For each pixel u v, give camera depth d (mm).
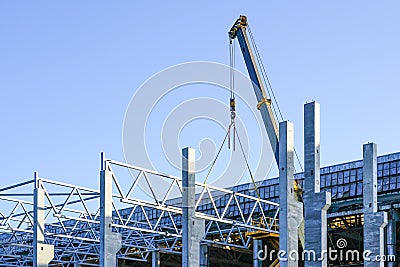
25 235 68188
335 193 60406
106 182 47250
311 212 37562
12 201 54844
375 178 41750
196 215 50406
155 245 67375
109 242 46812
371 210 41219
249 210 66375
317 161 38031
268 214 64938
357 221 61844
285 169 39094
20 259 73812
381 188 57781
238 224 52969
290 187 39031
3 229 55125
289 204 38812
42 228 48594
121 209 76125
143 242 68750
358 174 59594
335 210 60781
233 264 80438
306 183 38000
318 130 38406
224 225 67375
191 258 45031
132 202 49781
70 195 51219
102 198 47125
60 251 69062
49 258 48500
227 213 67750
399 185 56875
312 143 38094
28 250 74312
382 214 40844
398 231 62625
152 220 72312
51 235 56656
